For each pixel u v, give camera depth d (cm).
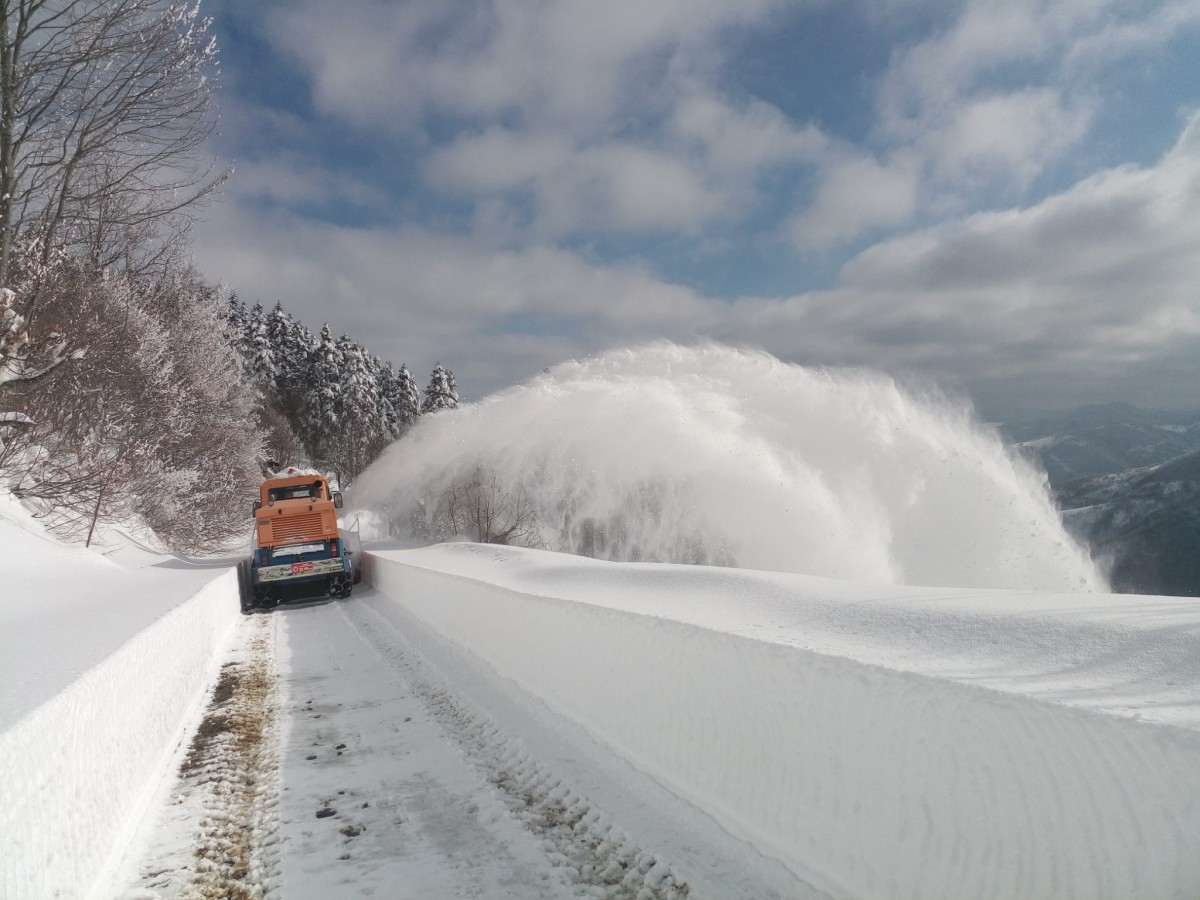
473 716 664
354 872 400
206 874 411
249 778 554
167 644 641
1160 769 229
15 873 299
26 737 319
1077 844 249
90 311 1655
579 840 422
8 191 1330
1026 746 267
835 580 778
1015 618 489
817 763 356
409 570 1367
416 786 516
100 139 1445
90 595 966
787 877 357
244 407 3033
